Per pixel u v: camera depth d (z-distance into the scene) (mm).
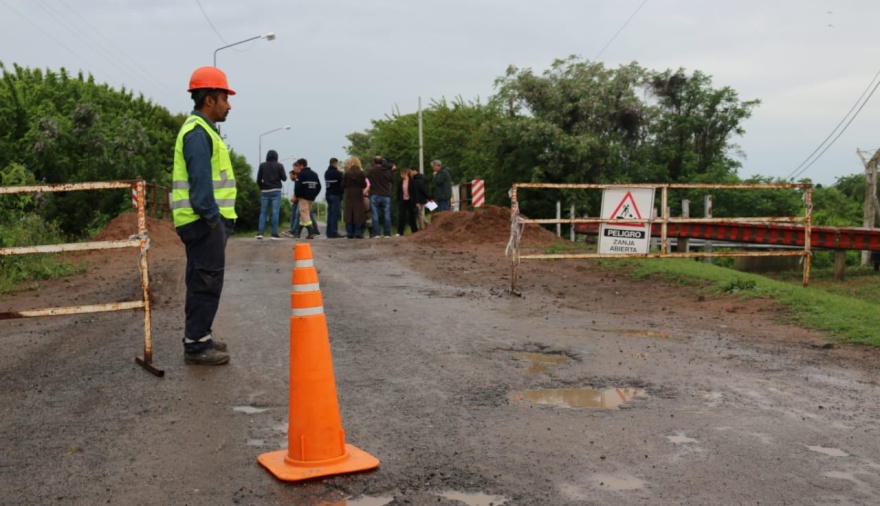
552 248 15344
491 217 17891
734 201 39969
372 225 20547
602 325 8102
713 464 3979
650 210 10500
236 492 3625
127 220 18266
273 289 10602
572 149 39094
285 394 5340
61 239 17734
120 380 5738
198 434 4484
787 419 4773
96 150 24500
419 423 4684
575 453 4141
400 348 6859
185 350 6246
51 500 3557
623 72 40938
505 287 11023
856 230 16906
